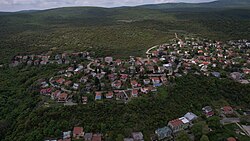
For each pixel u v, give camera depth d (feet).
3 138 359.46
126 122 360.89
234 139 335.67
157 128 357.61
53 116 371.56
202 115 393.91
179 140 326.65
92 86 471.62
